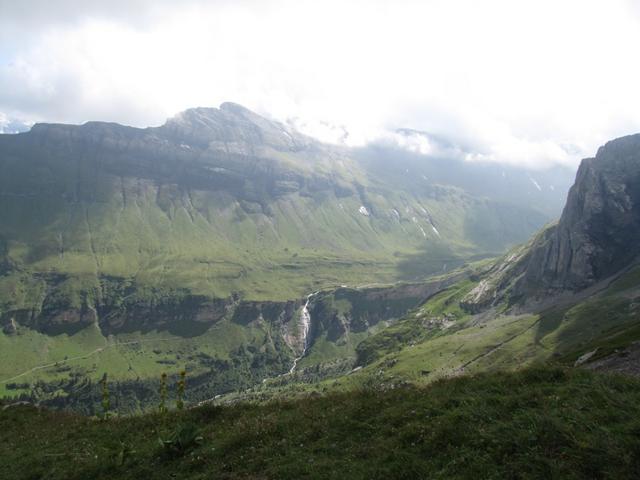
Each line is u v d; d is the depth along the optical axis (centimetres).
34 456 2895
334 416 2519
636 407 1911
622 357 4253
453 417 2108
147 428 3042
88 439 3067
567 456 1648
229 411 3091
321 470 1959
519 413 2039
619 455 1580
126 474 2358
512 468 1658
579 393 2159
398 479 1780
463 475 1689
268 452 2252
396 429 2197
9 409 4766
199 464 2281
